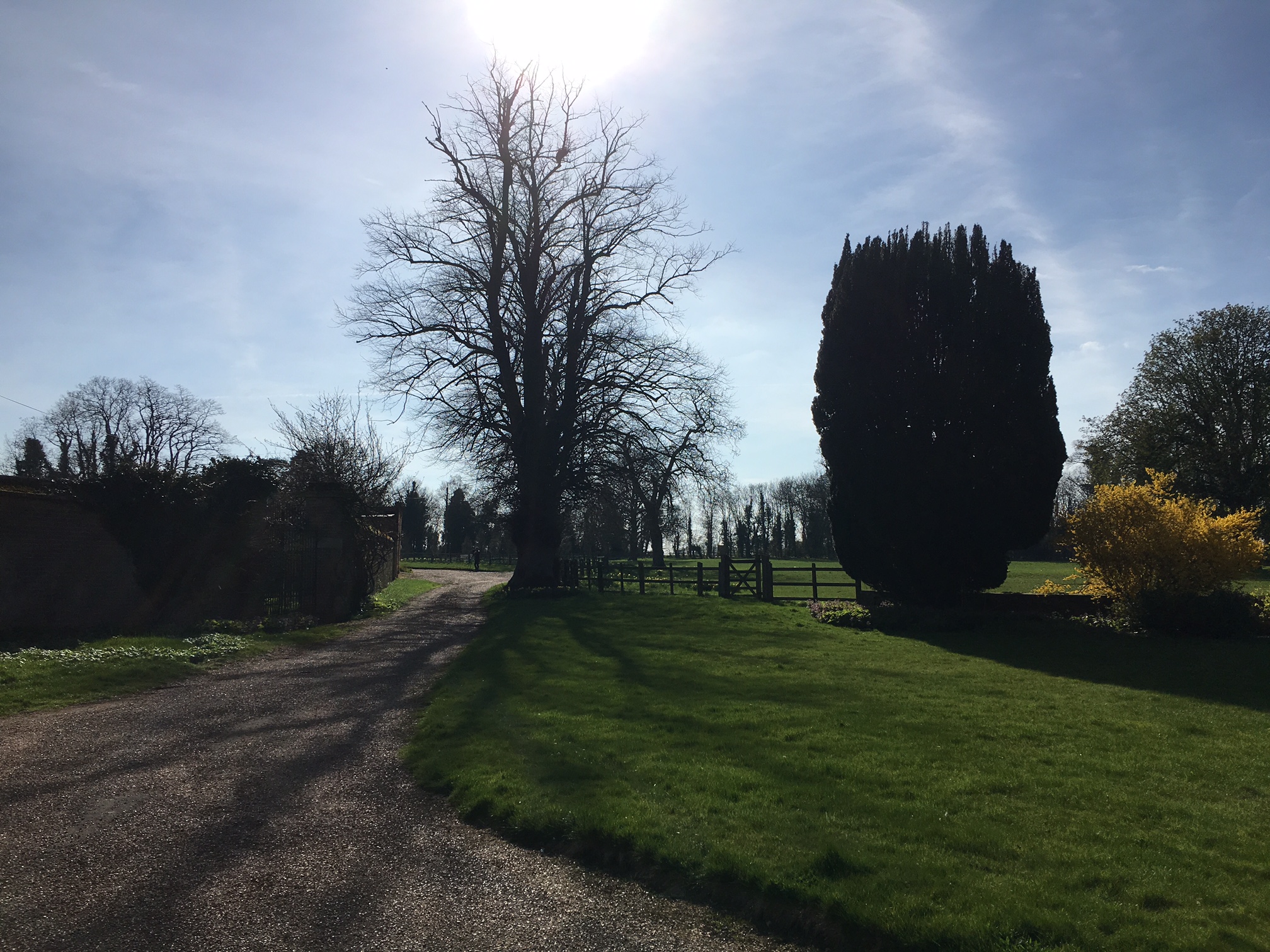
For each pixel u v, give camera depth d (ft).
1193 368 126.52
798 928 14.30
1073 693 37.19
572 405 94.73
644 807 19.62
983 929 13.35
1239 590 56.24
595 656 47.60
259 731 29.40
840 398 66.23
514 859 17.66
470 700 34.04
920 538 63.05
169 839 18.71
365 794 22.13
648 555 225.97
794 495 309.42
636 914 15.07
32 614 52.37
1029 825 18.62
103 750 26.55
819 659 47.01
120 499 58.08
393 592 110.93
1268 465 118.42
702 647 51.85
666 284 97.71
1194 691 38.83
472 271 92.73
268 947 13.82
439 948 13.85
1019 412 61.72
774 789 21.24
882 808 19.66
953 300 63.31
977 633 58.39
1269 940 13.03
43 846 18.21
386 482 110.93
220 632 57.72
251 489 65.57
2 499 50.75
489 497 101.65
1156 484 59.72
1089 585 62.13
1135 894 14.85
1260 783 22.45
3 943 13.83
